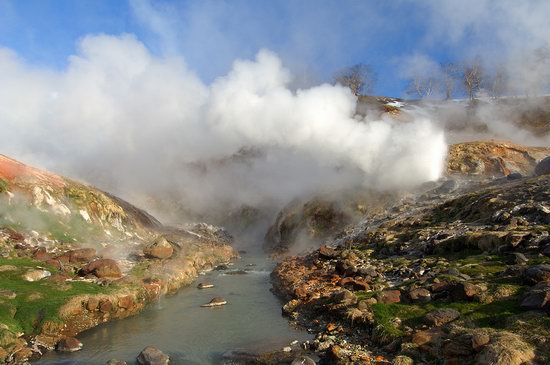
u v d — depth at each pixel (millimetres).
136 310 14445
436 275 12352
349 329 10891
